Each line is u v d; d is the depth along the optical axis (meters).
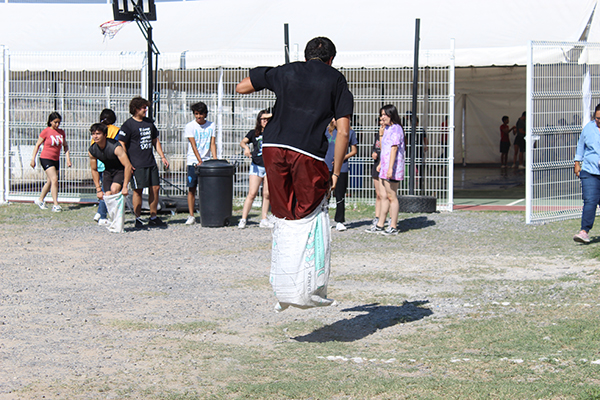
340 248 9.23
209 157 11.60
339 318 5.64
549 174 11.14
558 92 11.00
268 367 4.36
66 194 14.30
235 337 5.08
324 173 4.67
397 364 4.39
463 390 3.83
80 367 4.34
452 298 6.26
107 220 11.44
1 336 5.05
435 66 12.86
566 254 8.41
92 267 7.94
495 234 10.13
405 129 13.11
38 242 9.71
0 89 14.20
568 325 5.11
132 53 13.69
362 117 13.24
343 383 4.01
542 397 3.70
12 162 14.43
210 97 13.73
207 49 15.91
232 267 7.96
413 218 11.91
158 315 5.73
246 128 13.66
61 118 14.13
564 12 15.94
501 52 12.84
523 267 7.69
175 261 8.34
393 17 16.97
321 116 4.61
